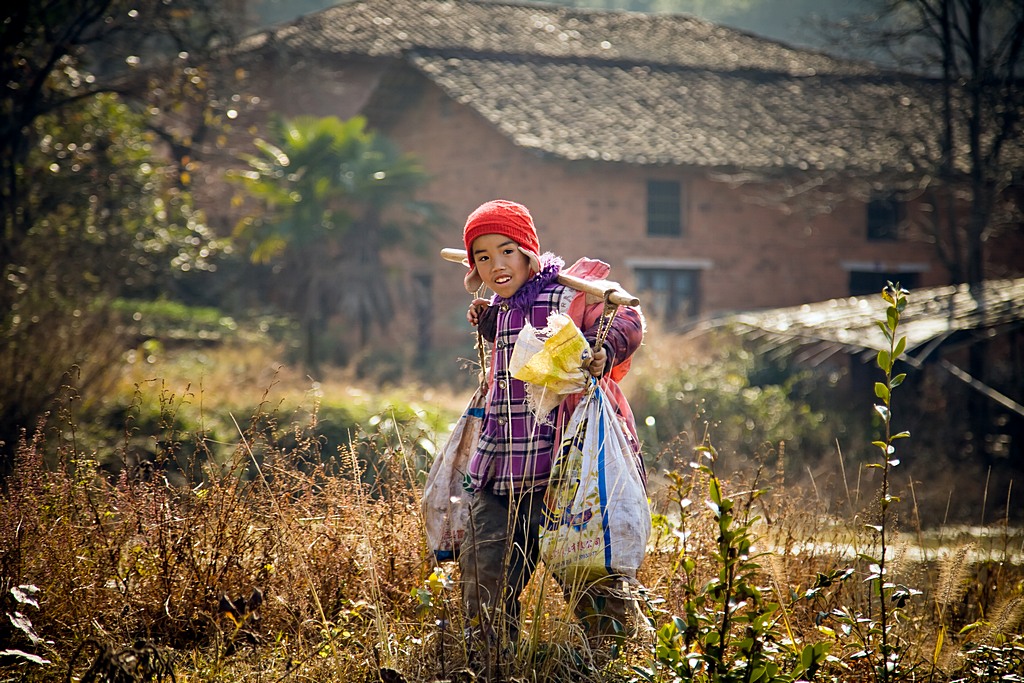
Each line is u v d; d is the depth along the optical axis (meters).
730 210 34.59
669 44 43.00
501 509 5.09
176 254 21.61
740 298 34.69
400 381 25.70
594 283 4.99
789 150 33.22
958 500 14.88
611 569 4.88
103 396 13.18
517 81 36.03
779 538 6.41
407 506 6.00
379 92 37.44
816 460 18.42
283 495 6.09
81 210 17.78
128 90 18.94
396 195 33.22
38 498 5.76
